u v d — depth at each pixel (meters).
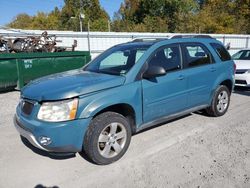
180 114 4.64
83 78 3.79
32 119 3.31
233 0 45.28
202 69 4.86
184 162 3.61
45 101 3.24
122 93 3.62
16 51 9.57
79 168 3.53
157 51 4.20
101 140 3.50
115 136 3.64
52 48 10.23
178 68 4.46
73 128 3.23
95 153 3.45
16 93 8.52
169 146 4.12
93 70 4.43
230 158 3.69
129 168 3.49
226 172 3.33
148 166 3.53
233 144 4.15
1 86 8.11
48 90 3.37
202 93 4.95
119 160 3.71
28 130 3.35
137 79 3.83
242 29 42.19
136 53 4.17
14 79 8.34
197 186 3.06
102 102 3.40
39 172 3.45
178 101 4.46
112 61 4.48
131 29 47.81
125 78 3.72
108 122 3.50
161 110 4.21
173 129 4.83
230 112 5.90
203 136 4.49
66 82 3.62
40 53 8.72
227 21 40.72
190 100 4.71
